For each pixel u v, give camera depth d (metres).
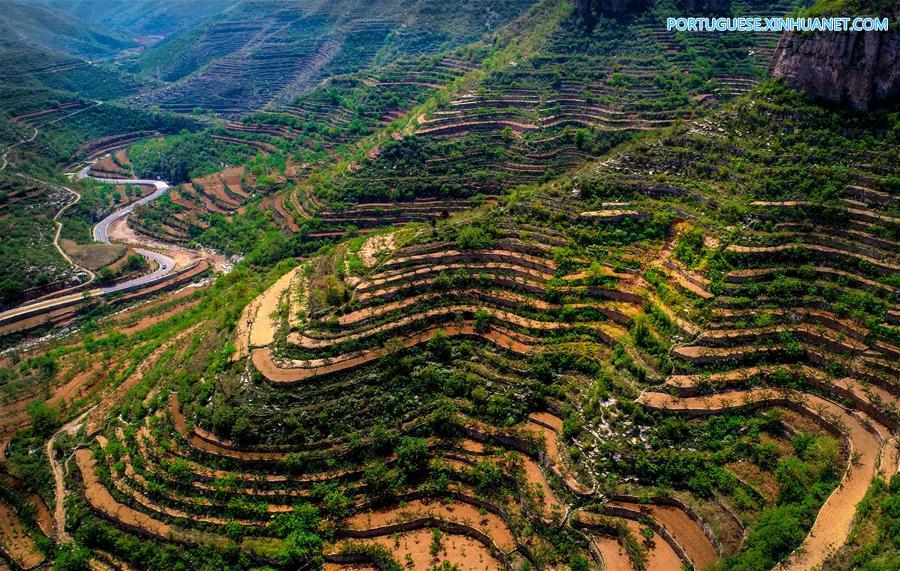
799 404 64.75
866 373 64.69
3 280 134.00
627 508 61.75
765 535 54.88
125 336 117.75
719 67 142.00
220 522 69.50
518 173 135.00
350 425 73.50
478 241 88.75
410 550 64.94
